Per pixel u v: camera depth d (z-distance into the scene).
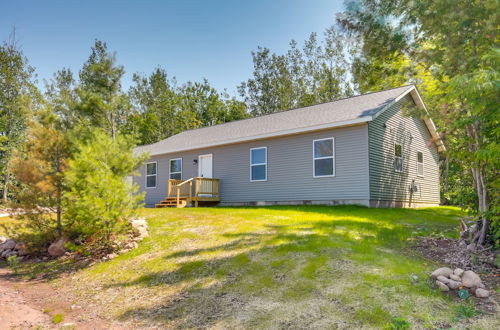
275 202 13.55
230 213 10.10
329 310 3.57
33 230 7.41
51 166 7.57
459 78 4.48
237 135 15.05
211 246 6.27
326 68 32.75
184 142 17.64
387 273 4.32
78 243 7.30
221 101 39.75
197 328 3.49
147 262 5.85
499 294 3.68
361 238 6.16
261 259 5.26
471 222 7.11
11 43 22.95
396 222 8.17
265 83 34.38
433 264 4.73
